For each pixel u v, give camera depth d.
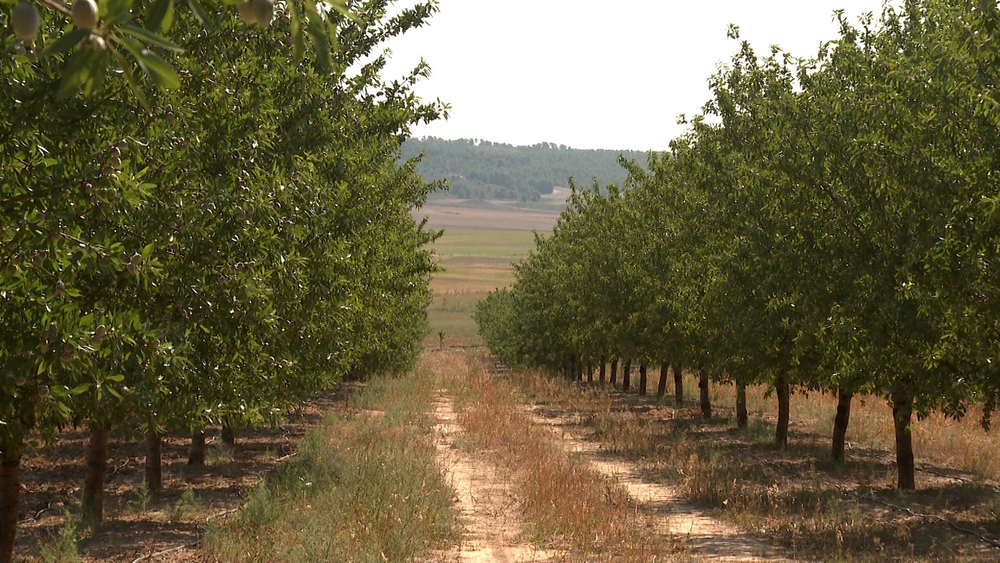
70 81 3.46
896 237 25.02
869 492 35.28
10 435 14.36
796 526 28.31
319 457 38.53
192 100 17.89
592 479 35.34
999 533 27.80
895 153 23.61
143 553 24.17
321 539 22.89
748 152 33.56
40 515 29.70
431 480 33.47
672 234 51.81
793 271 28.59
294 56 4.16
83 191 11.95
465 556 24.19
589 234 80.56
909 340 25.45
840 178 27.78
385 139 33.25
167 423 18.78
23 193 11.54
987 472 40.56
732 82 35.38
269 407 22.67
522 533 26.97
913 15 30.33
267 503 28.16
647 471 40.53
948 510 32.00
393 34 31.23
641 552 23.22
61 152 13.03
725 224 35.25
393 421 55.59
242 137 18.44
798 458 45.19
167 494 34.09
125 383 14.66
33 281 11.92
